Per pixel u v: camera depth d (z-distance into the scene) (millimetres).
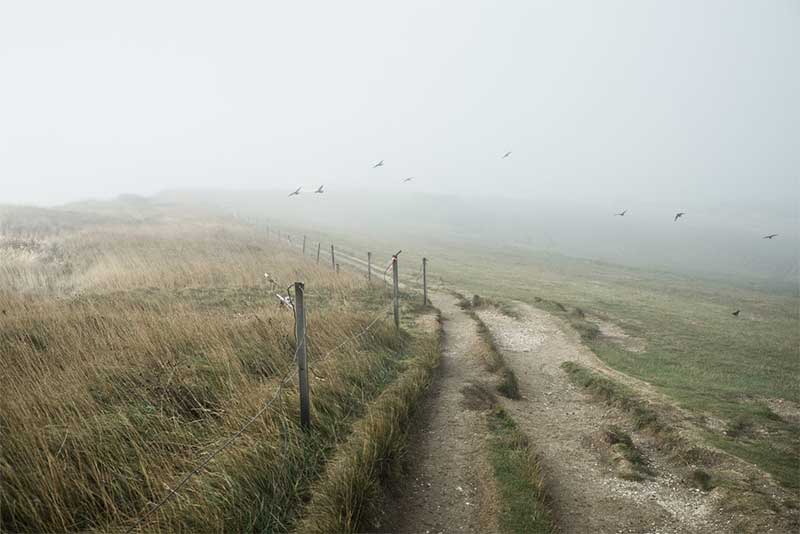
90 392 7059
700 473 7398
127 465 5535
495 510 5969
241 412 6816
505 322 17531
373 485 5844
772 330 20609
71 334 9352
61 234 30156
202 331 9859
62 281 17594
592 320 19453
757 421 9750
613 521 6211
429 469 6969
